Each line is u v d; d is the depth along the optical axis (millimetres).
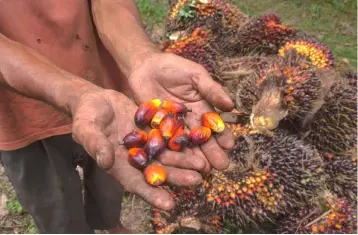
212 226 1077
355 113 1105
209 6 1312
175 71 715
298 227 1034
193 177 610
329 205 1044
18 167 829
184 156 639
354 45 1779
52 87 590
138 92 763
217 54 1225
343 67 1315
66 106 589
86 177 1007
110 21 799
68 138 866
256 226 1099
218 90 665
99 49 870
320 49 1166
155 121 688
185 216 1062
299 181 1018
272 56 1223
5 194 1272
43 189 875
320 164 1052
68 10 734
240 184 999
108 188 1016
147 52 762
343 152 1138
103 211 1070
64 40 755
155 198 566
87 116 554
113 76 909
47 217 924
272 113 1034
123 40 783
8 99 730
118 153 640
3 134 760
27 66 602
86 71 812
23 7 695
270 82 1052
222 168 677
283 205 1021
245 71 1138
